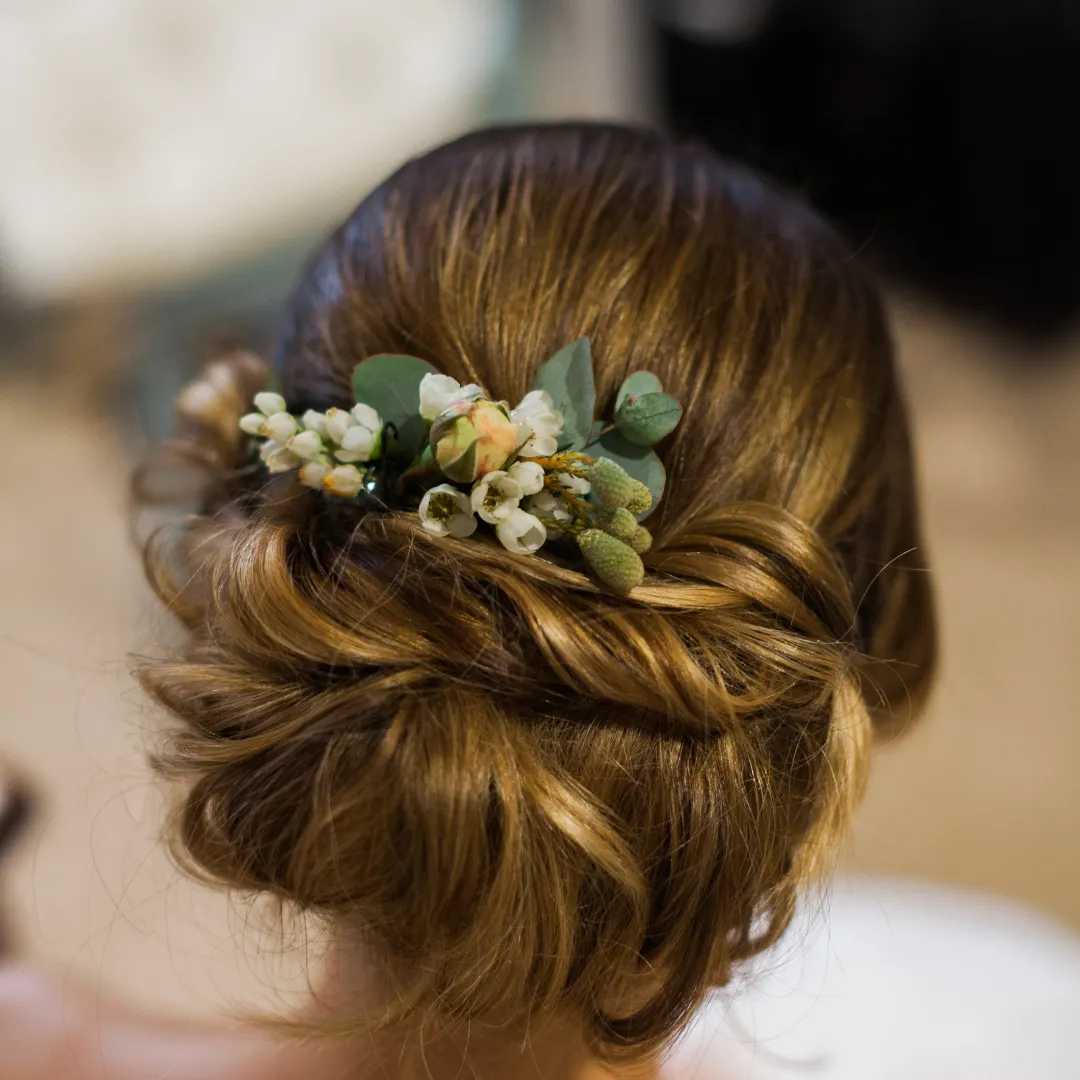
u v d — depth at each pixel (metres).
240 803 0.55
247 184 2.28
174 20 2.21
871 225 2.65
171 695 0.56
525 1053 0.60
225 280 2.28
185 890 0.81
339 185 2.28
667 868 0.55
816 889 0.64
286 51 2.25
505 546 0.54
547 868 0.54
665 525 0.57
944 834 1.74
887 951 0.80
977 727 1.91
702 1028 0.74
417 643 0.54
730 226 0.61
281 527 0.56
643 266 0.59
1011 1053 0.77
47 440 2.31
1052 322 2.61
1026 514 2.37
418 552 0.54
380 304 0.60
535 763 0.54
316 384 0.60
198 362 0.90
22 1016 0.68
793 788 0.57
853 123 2.55
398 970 0.57
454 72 2.33
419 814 0.52
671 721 0.55
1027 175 2.55
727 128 2.54
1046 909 1.63
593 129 0.65
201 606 0.60
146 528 1.02
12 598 2.01
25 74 2.21
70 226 2.26
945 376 2.64
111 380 2.26
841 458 0.60
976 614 2.15
